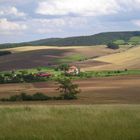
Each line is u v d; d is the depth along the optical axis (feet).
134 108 69.15
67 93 276.41
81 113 59.11
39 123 48.44
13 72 596.70
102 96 298.76
